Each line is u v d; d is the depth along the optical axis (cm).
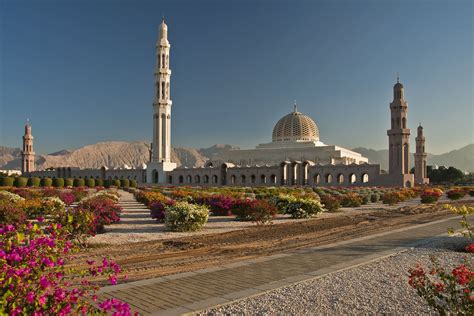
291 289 1091
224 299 1004
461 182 15350
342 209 4047
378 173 10225
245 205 2792
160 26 12056
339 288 1097
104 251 1734
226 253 1712
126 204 4400
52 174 15512
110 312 887
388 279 1195
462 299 771
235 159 13888
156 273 1330
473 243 1847
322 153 12500
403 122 10269
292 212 3120
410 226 2572
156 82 12119
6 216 2000
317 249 1711
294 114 14162
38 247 676
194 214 2353
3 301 571
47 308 613
